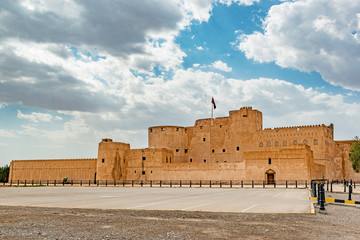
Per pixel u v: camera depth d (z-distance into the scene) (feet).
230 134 318.86
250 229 42.91
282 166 228.63
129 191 146.41
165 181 269.64
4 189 171.12
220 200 88.89
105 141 292.81
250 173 239.50
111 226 44.57
